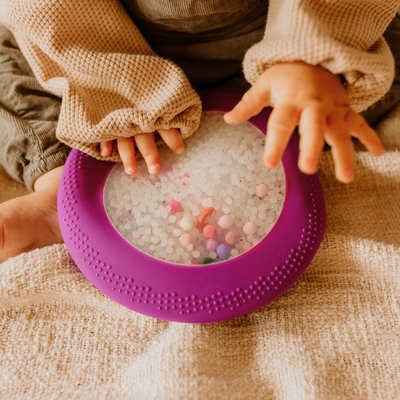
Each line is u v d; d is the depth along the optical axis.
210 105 0.69
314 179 0.63
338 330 0.61
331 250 0.67
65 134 0.60
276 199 0.61
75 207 0.60
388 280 0.65
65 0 0.58
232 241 0.58
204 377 0.54
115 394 0.56
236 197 0.61
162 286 0.54
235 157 0.63
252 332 0.63
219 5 0.63
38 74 0.67
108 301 0.66
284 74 0.46
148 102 0.60
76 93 0.61
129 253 0.56
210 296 0.54
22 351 0.62
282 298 0.65
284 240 0.57
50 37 0.60
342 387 0.56
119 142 0.62
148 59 0.60
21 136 0.75
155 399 0.51
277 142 0.40
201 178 0.62
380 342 0.60
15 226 0.68
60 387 0.58
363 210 0.76
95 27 0.62
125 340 0.64
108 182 0.63
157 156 0.61
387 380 0.57
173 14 0.64
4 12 0.61
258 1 0.67
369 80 0.49
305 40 0.44
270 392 0.56
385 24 0.54
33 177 0.77
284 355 0.58
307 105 0.42
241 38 0.72
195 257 0.57
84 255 0.57
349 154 0.41
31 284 0.64
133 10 0.68
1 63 0.81
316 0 0.49
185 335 0.59
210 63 0.77
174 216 0.60
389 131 0.87
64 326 0.65
